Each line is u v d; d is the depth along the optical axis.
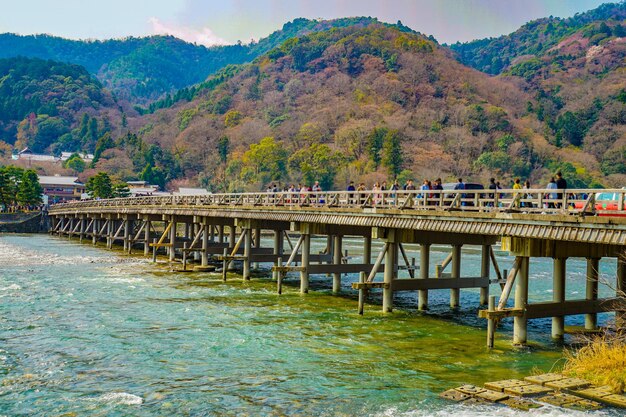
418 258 66.25
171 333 24.77
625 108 158.25
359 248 80.06
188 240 55.81
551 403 15.77
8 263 50.84
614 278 43.91
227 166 170.38
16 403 16.80
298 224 35.16
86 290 35.84
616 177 132.62
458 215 22.86
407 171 140.00
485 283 30.50
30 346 22.67
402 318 28.03
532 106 186.38
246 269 40.75
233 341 23.44
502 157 145.75
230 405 16.66
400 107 192.25
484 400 16.38
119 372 19.56
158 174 168.62
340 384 18.33
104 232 86.00
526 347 22.39
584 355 19.33
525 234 20.42
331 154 147.00
